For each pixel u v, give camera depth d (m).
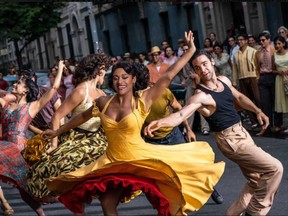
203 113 7.01
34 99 8.95
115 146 6.56
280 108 14.79
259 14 29.39
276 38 14.79
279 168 7.03
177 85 18.42
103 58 8.30
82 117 6.99
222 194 9.60
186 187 6.64
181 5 35.59
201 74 7.03
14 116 8.72
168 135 8.63
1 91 9.80
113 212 6.50
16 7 34.25
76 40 51.66
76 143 8.16
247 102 7.41
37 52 59.91
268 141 14.07
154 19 38.81
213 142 14.89
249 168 7.11
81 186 6.48
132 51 42.50
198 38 34.84
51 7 35.16
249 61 16.34
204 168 6.69
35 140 8.06
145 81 6.63
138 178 6.51
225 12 32.50
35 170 8.13
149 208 9.13
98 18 46.47
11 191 11.48
